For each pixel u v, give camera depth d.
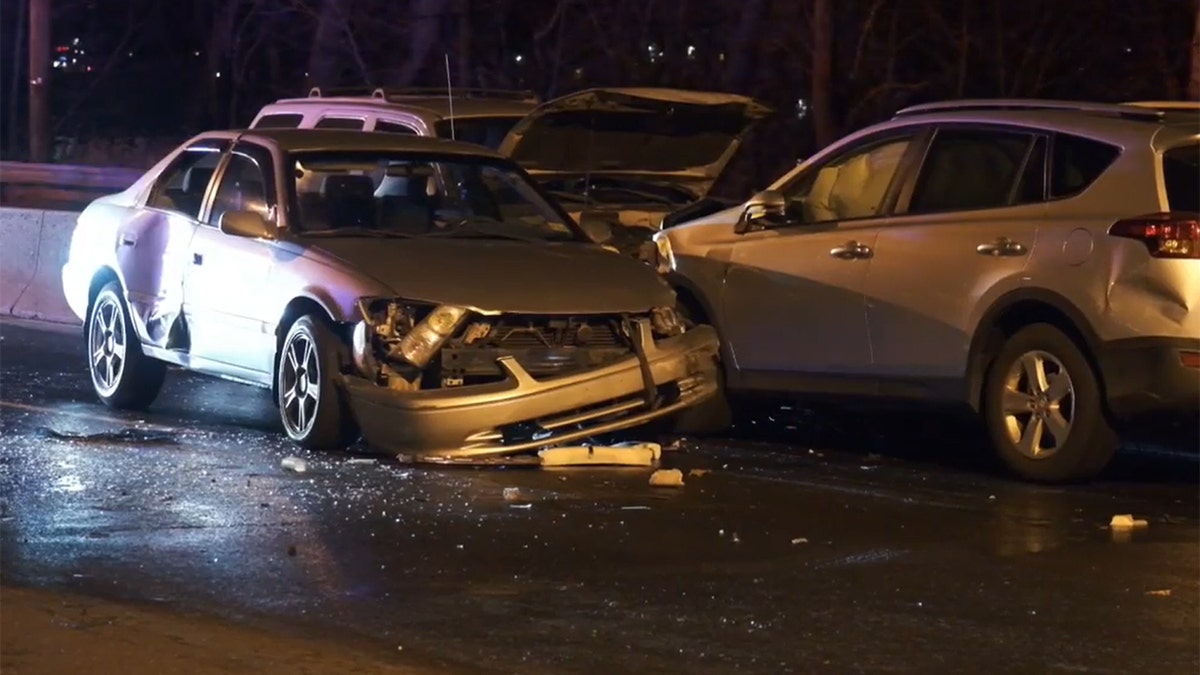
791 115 24.23
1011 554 7.42
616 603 6.50
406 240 9.42
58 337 14.72
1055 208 8.79
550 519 7.82
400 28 25.92
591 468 9.04
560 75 24.75
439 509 7.92
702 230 10.33
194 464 8.81
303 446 9.20
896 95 23.69
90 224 11.24
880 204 9.59
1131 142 8.58
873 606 6.55
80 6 36.03
